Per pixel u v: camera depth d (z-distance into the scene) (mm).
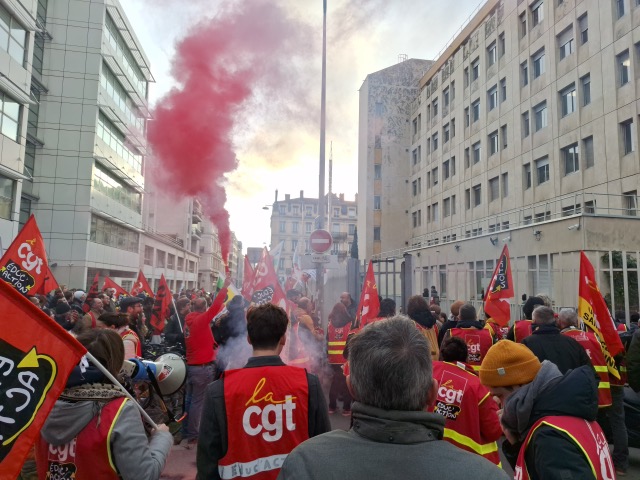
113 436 2070
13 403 1796
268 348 2646
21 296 1861
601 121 21641
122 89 36594
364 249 45031
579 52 23297
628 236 14453
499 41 30672
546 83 25781
